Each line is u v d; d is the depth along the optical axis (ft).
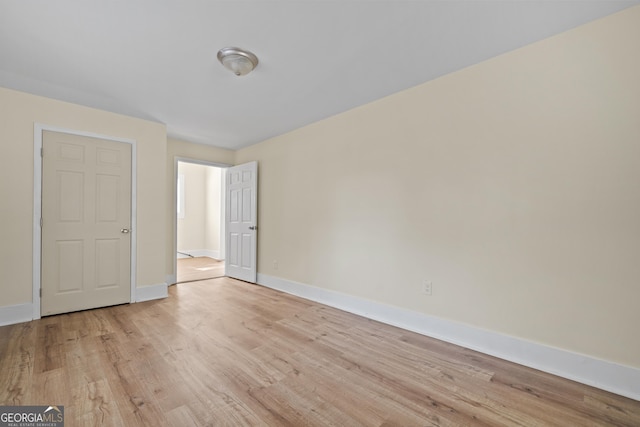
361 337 8.02
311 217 11.87
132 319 9.20
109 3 5.34
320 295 11.34
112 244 10.62
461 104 7.68
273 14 5.65
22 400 5.07
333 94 9.21
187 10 5.53
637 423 4.71
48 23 5.87
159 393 5.34
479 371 6.28
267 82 8.43
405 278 8.75
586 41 5.93
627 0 5.31
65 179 9.70
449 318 7.80
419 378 5.99
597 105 5.81
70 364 6.31
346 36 6.35
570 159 6.10
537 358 6.40
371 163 9.75
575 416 4.87
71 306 9.77
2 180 8.64
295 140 12.67
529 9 5.50
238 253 15.51
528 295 6.57
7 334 7.89
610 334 5.64
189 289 13.28
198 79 8.24
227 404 5.07
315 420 4.72
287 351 7.11
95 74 7.96
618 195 5.60
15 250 8.80
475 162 7.40
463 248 7.59
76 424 4.52
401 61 7.32
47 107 9.38
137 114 10.90
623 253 5.55
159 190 11.76
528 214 6.60
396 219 9.02
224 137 13.96
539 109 6.48
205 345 7.36
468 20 5.82
